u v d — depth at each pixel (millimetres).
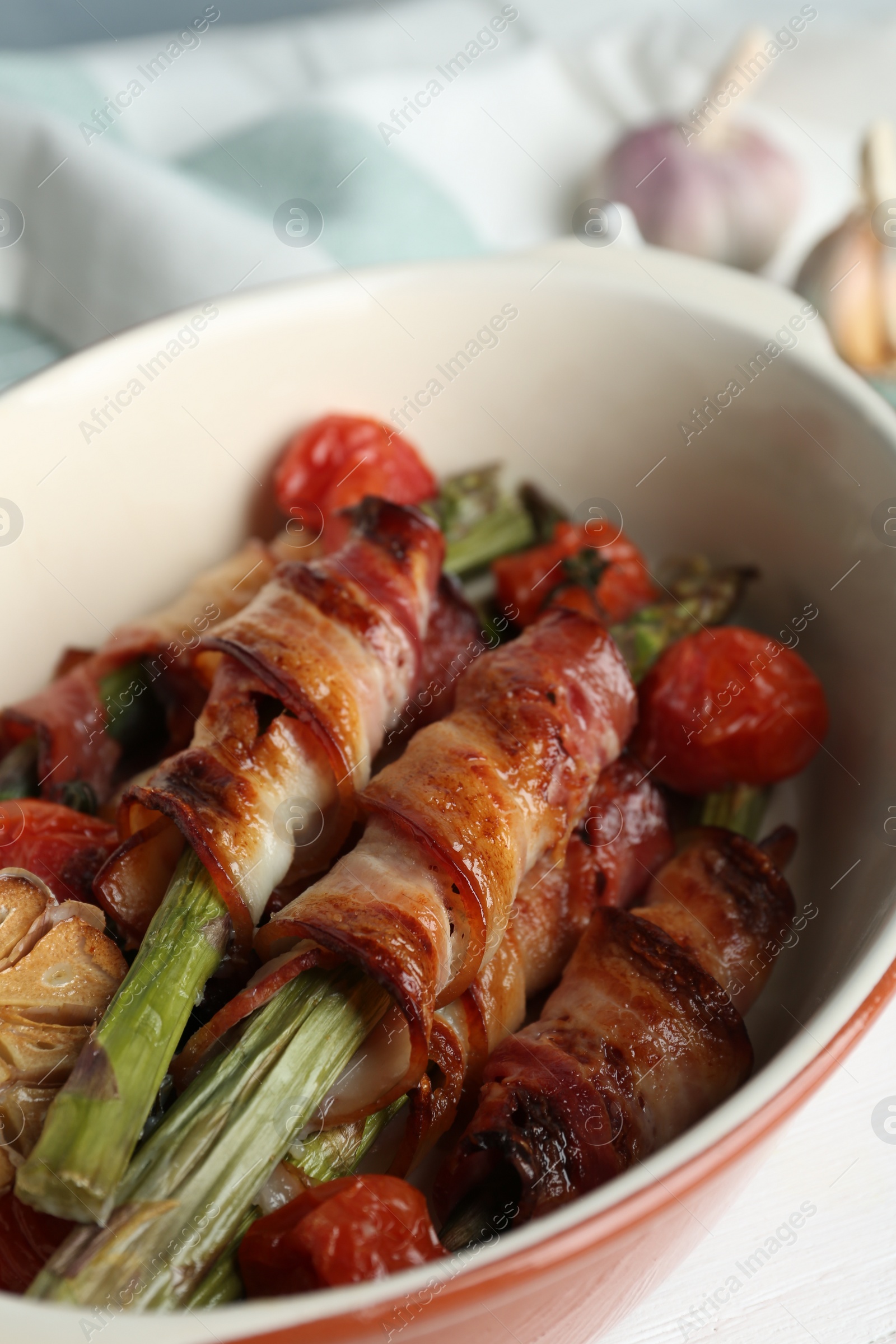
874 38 577
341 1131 335
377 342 413
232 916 340
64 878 356
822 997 349
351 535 378
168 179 470
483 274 410
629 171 528
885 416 389
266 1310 296
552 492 429
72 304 474
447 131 541
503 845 344
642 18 633
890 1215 347
